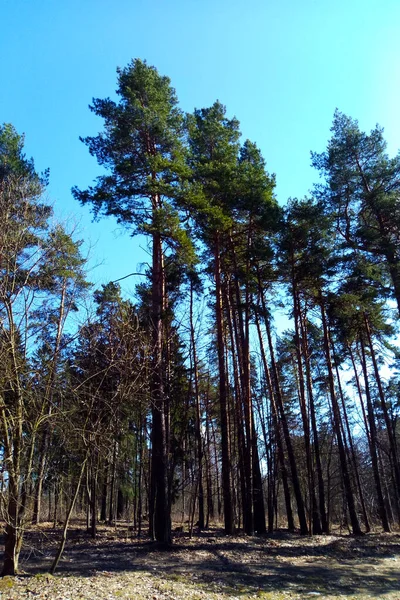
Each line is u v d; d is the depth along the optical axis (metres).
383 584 10.80
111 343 11.34
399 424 39.53
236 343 21.94
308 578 11.37
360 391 29.27
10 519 9.17
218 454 25.72
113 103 17.66
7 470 8.72
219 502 32.22
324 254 20.62
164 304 17.77
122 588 9.17
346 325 23.06
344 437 29.30
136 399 12.48
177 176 16.86
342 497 32.03
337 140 21.83
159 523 15.49
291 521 24.98
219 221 17.56
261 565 12.79
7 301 9.12
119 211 16.58
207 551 14.43
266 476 28.19
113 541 16.59
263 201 18.92
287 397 31.33
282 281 22.42
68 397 9.86
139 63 18.42
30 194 10.59
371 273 18.89
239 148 22.16
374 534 21.89
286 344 27.39
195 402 20.52
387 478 36.56
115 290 15.17
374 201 19.78
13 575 9.26
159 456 15.78
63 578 9.56
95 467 12.78
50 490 15.03
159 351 15.55
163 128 17.45
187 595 9.20
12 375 8.84
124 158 17.64
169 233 16.22
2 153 17.14
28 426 9.29
